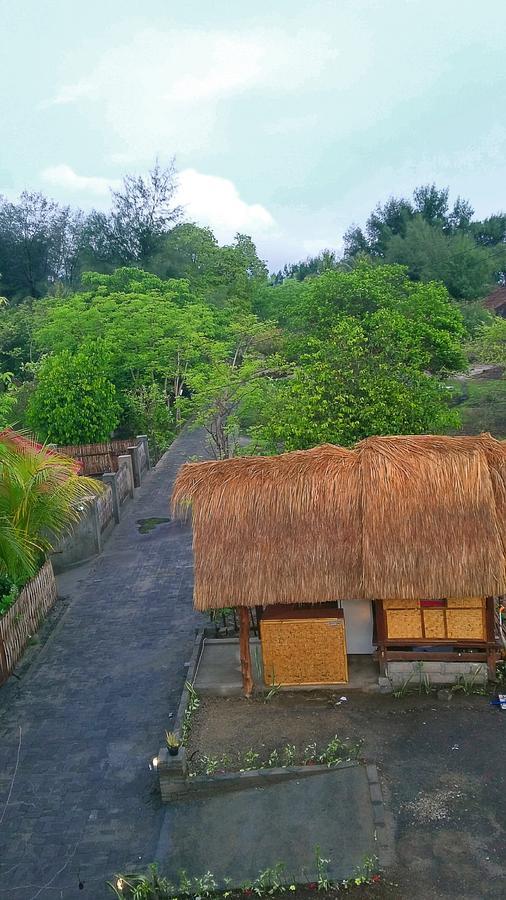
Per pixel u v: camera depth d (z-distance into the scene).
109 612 17.02
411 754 10.36
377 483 11.69
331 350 18.95
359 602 12.73
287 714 11.64
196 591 11.59
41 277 67.94
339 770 10.12
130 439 31.30
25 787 10.76
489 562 10.97
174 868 8.84
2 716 12.78
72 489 17.55
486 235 68.12
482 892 7.91
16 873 9.11
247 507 11.98
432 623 12.02
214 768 10.26
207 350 31.89
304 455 12.55
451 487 11.47
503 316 53.69
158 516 24.42
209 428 28.77
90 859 9.25
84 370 29.61
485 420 31.03
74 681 13.87
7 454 16.41
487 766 9.98
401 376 18.94
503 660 12.41
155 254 55.44
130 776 10.87
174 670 14.00
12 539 15.19
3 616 14.26
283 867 8.53
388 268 32.59
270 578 11.49
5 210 67.50
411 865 8.38
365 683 12.16
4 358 46.91
